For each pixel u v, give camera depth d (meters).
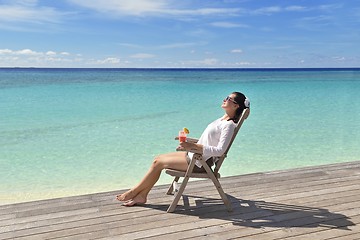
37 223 3.57
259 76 67.75
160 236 3.30
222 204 4.09
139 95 25.02
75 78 57.59
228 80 50.78
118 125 12.45
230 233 3.37
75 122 13.14
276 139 10.03
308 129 11.52
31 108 17.14
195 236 3.31
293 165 7.55
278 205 4.07
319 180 4.96
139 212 3.85
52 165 7.62
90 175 6.96
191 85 38.22
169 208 3.84
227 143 3.73
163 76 68.81
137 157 8.23
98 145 9.38
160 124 12.69
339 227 3.50
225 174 6.95
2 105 18.30
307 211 3.90
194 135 10.77
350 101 20.00
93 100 21.31
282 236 3.31
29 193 5.98
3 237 3.28
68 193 5.99
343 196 4.35
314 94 25.30
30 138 10.22
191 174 3.79
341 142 9.68
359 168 5.58
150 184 3.99
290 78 56.22
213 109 17.03
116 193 4.43
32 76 66.00
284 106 17.67
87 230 3.42
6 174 7.00
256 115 14.66
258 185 4.76
